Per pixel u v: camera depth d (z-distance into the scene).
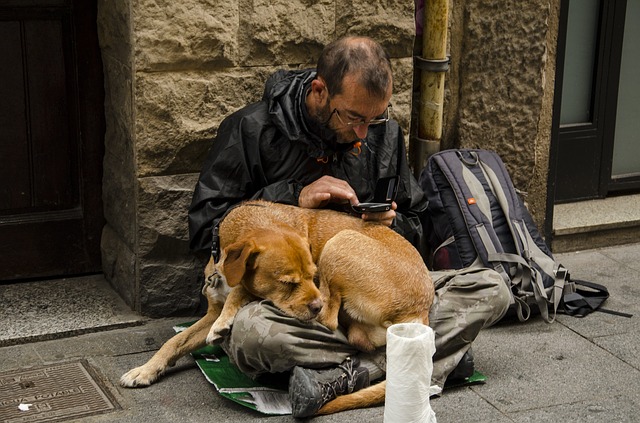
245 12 5.56
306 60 5.81
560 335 5.71
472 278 5.07
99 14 5.79
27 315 5.68
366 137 5.44
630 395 4.99
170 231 5.66
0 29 5.64
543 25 6.50
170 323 5.74
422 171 6.21
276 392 4.85
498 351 5.48
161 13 5.33
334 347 4.77
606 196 7.68
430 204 6.05
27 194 6.01
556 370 5.25
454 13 6.54
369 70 4.69
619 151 7.69
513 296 5.68
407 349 4.03
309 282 4.61
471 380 5.07
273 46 5.68
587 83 7.38
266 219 4.82
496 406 4.84
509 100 6.69
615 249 7.20
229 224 4.87
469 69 6.67
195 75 5.52
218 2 5.46
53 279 6.22
